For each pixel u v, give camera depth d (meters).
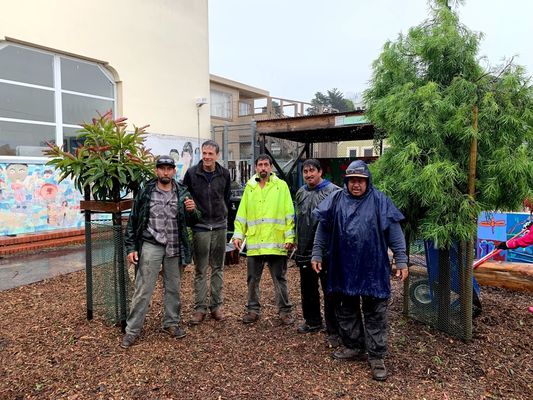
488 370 3.28
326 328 3.85
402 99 3.52
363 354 3.47
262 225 4.07
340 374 3.21
